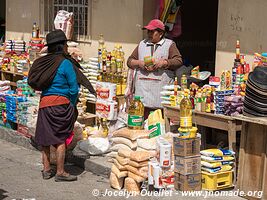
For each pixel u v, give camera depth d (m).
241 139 5.83
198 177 5.95
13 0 11.27
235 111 5.98
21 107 8.38
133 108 6.66
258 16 6.61
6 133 8.77
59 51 6.41
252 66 6.50
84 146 7.14
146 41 7.34
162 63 7.00
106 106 7.52
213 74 9.55
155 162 6.04
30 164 7.36
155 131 6.69
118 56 8.05
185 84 6.73
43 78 6.30
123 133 6.56
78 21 9.50
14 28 11.32
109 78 7.98
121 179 6.26
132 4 8.35
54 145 6.54
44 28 10.40
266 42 6.53
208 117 6.23
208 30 9.83
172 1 7.86
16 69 9.98
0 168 7.17
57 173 6.56
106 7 8.86
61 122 6.41
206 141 7.24
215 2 9.82
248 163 5.79
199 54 9.79
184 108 6.10
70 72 6.34
